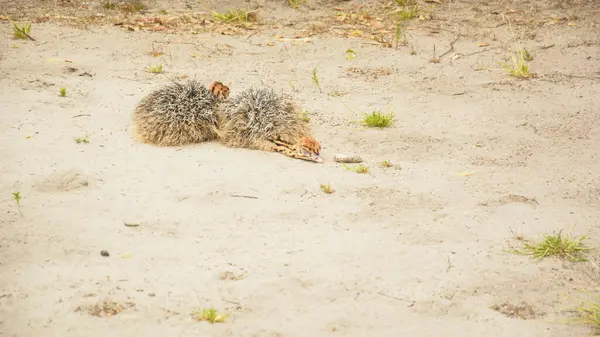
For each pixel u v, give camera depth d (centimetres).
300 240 1009
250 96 1332
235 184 1168
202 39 1984
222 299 868
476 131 1452
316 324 827
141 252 963
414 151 1348
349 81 1720
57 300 850
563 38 2011
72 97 1526
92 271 914
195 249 977
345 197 1142
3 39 1883
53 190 1124
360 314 848
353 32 2059
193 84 1355
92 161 1234
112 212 1065
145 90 1596
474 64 1850
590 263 960
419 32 2083
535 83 1722
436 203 1133
